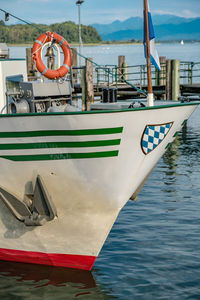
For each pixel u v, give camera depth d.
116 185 7.37
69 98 8.23
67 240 8.01
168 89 22.23
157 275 7.91
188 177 14.07
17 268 8.29
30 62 24.88
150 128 7.02
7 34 75.12
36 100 7.73
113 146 6.91
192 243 9.18
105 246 9.12
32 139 7.04
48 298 7.19
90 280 7.77
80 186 7.37
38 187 7.41
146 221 10.41
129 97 23.58
